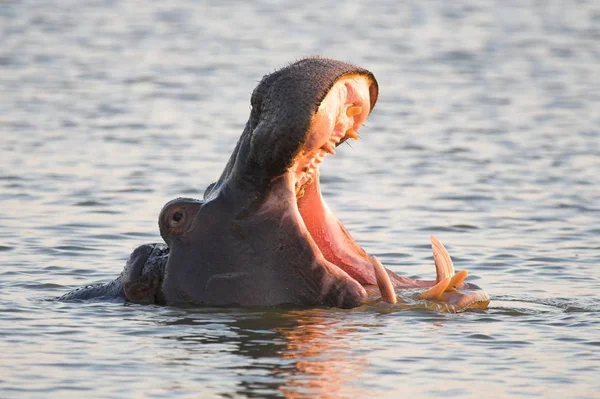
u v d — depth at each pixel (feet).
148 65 426.92
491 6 618.85
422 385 115.24
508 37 507.71
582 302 149.28
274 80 130.00
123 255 179.01
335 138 131.34
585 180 246.06
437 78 404.98
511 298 151.33
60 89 370.53
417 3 632.79
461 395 112.98
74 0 629.92
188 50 467.11
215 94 368.07
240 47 476.13
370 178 249.34
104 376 117.29
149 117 323.78
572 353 125.90
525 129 311.27
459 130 310.04
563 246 187.83
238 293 135.23
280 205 134.41
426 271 173.06
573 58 453.58
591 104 352.90
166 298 138.82
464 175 252.01
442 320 135.74
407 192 234.58
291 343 126.41
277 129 128.57
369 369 119.34
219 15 582.35
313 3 632.38
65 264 172.04
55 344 127.75
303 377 116.57
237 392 112.16
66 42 483.92
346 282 136.05
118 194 226.38
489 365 121.60
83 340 129.08
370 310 135.85
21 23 538.47
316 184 138.21
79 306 143.64
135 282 142.41
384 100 360.28
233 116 328.08
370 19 566.77
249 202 135.13
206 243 136.67
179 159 265.34
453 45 482.69
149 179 242.17
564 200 226.17
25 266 169.89
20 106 337.11
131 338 129.39
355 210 217.56
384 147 286.25
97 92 366.84
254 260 135.23
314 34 515.50
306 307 135.64
